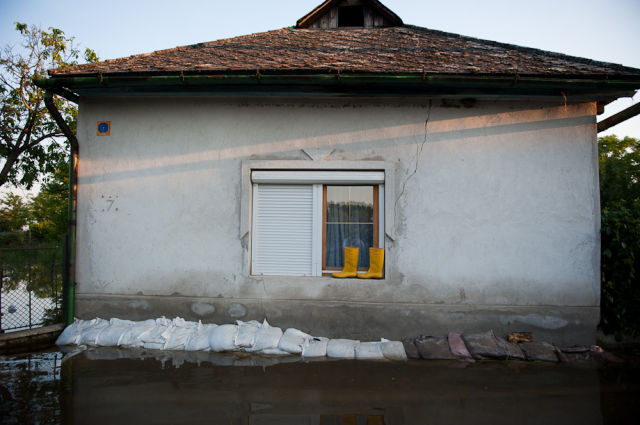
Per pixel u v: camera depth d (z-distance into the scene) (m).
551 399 3.36
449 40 6.59
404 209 4.89
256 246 5.11
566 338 4.63
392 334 4.79
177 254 5.05
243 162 5.04
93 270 5.11
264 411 3.14
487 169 4.84
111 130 5.18
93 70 4.86
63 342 4.69
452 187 4.86
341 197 5.15
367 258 5.07
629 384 3.65
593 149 4.73
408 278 4.84
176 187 5.09
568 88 4.40
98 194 5.15
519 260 4.75
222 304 4.96
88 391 3.46
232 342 4.45
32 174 13.77
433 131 4.91
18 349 4.54
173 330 4.75
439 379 3.74
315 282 4.88
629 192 14.62
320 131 5.01
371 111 4.97
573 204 4.72
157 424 2.94
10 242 18.92
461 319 4.75
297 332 4.77
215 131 5.10
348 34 7.41
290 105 5.05
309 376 3.79
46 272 5.96
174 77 4.52
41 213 25.83
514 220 4.77
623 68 4.62
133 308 5.03
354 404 3.25
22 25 13.23
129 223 5.11
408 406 3.23
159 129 5.14
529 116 4.82
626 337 4.67
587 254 4.68
